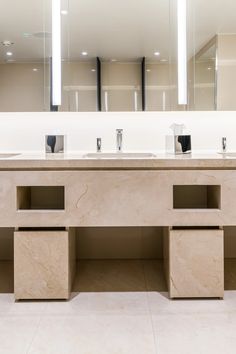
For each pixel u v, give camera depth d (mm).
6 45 2469
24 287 1906
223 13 2453
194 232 1890
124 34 2475
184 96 2463
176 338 1561
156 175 1860
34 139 2492
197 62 2463
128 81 2479
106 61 2479
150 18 2467
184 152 2330
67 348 1492
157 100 2479
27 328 1656
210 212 1878
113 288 2102
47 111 2480
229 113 2480
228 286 2109
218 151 2475
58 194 2412
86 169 1865
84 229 2539
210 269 1906
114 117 2486
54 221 1876
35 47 2465
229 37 2457
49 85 2473
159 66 2473
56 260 1899
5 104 2479
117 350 1475
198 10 2457
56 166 1847
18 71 2473
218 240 1892
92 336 1585
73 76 2477
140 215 1874
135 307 1860
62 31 2471
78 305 1888
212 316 1755
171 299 1945
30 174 1861
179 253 1902
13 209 1873
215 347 1487
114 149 2494
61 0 2457
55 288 1912
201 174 1862
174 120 2482
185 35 2443
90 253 2553
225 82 2467
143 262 2506
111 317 1758
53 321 1720
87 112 2484
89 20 2469
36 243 1890
